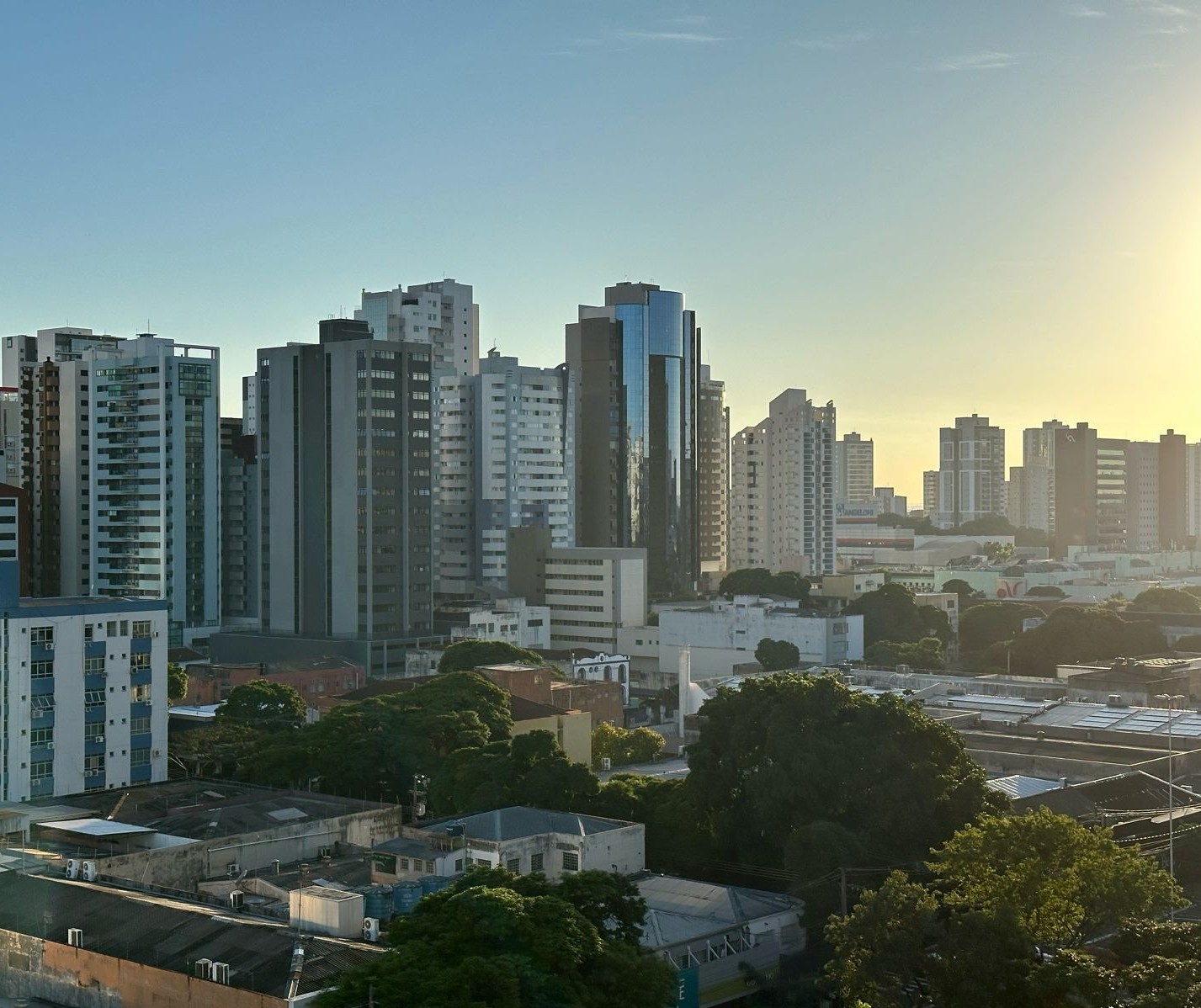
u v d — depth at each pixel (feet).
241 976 291.38
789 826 422.41
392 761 515.91
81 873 368.89
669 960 346.74
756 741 441.27
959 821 409.08
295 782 510.58
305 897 327.06
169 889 371.56
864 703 440.04
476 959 262.26
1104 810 481.87
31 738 491.31
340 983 268.82
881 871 385.91
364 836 433.48
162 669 531.50
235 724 615.57
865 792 417.90
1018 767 565.53
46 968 322.96
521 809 431.84
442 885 368.89
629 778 492.54
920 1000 313.53
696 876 438.40
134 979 306.14
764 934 384.27
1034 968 289.33
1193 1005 259.19
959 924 300.81
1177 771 552.82
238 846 401.90
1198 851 444.55
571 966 275.39
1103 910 321.93
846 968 304.50
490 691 591.37
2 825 414.62
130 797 459.73
